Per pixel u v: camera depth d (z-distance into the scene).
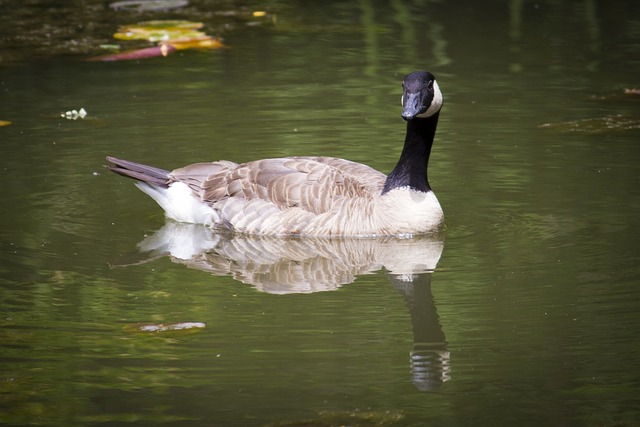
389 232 13.91
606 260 12.67
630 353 10.15
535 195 15.29
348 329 10.85
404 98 13.77
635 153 16.95
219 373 9.83
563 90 20.50
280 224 14.03
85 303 11.61
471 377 9.77
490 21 26.41
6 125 18.47
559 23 26.05
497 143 17.62
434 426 8.84
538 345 10.37
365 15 27.31
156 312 11.31
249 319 11.13
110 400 9.33
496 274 12.37
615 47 23.64
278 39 24.88
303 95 20.38
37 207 15.02
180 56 23.59
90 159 16.94
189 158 16.80
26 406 9.21
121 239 13.92
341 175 14.28
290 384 9.61
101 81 21.42
